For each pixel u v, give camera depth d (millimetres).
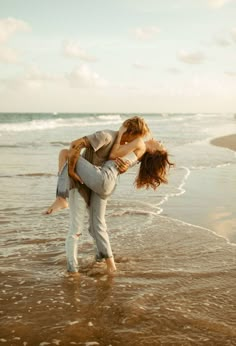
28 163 12492
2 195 7801
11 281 3721
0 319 2979
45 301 3305
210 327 2902
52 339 2707
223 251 4734
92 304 3262
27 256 4441
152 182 4285
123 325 2914
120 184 9258
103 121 57500
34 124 40625
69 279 3803
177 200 7609
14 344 2637
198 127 43344
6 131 31484
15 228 5566
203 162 13359
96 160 3965
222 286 3695
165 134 29078
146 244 4957
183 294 3496
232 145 20328
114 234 5355
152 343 2672
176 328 2881
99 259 4301
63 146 18500
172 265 4250
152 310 3160
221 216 6445
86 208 4105
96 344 2656
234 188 8875
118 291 3539
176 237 5262
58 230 5504
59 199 3941
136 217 6281
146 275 3947
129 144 3988
